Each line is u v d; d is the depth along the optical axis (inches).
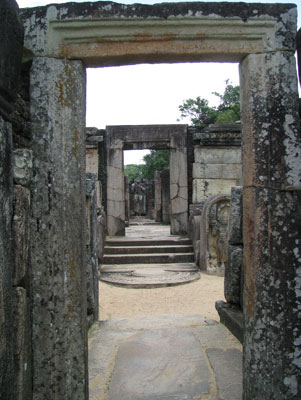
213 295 259.3
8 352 82.4
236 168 469.7
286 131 103.4
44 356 102.2
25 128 108.4
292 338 102.6
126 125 473.4
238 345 151.3
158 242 403.9
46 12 104.7
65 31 105.9
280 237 103.0
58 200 103.7
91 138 471.5
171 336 162.9
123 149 480.7
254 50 106.1
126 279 302.0
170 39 107.0
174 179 471.8
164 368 132.0
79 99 108.0
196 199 466.6
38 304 102.7
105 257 368.2
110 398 113.2
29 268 101.3
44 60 104.7
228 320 171.0
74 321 104.7
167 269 338.3
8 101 84.7
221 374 126.1
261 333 102.9
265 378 102.1
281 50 104.9
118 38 106.6
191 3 104.8
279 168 103.3
